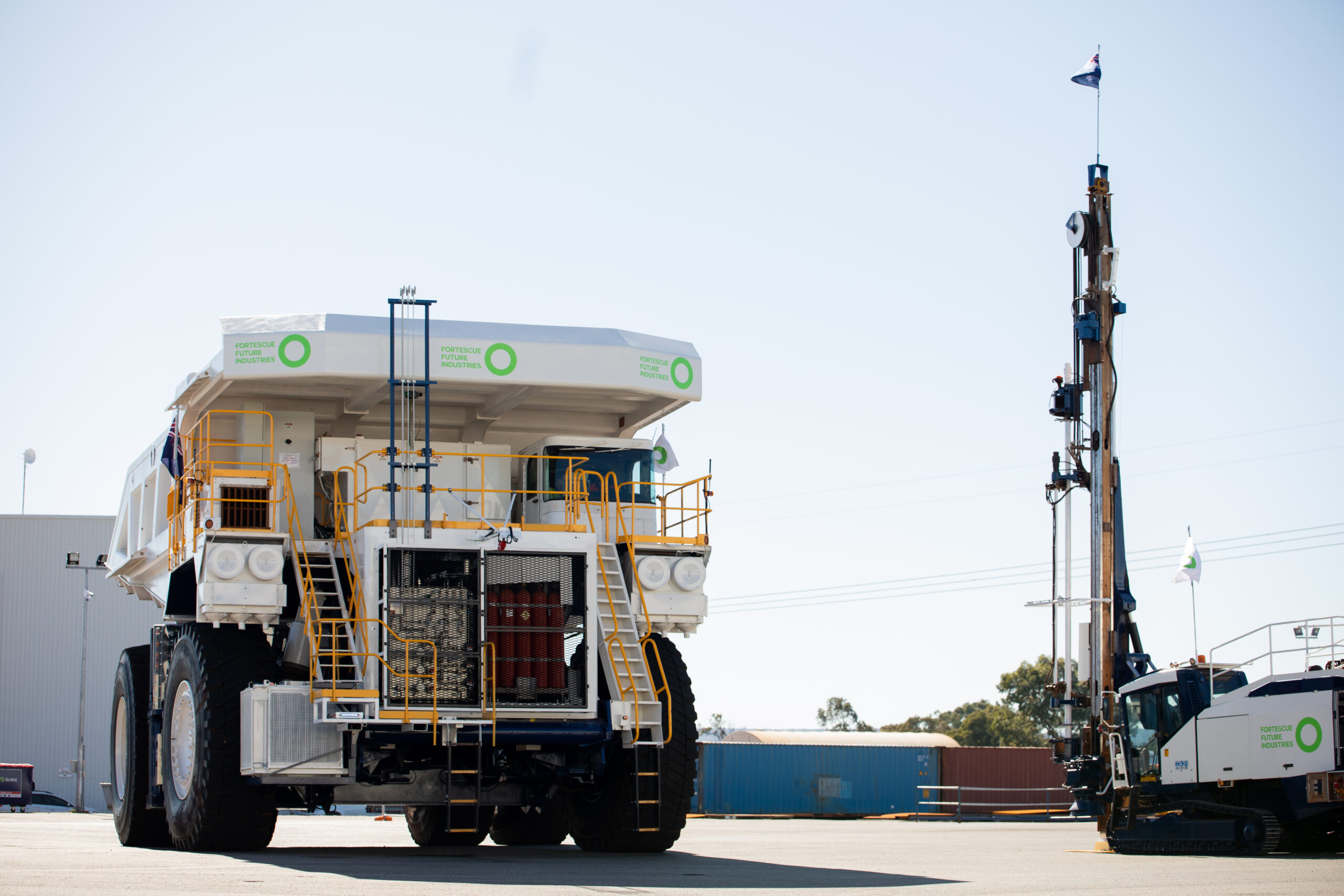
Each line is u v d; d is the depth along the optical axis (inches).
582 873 430.6
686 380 582.6
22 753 2308.1
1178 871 505.7
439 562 505.7
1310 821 662.5
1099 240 880.3
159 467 673.6
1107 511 852.0
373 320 541.3
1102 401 862.5
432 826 678.5
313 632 492.7
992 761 1931.6
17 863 460.4
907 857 617.3
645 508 576.4
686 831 1146.0
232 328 538.6
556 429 634.8
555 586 516.1
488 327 555.5
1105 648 834.8
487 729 496.1
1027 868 524.4
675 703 534.6
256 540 513.3
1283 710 658.8
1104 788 744.3
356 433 601.6
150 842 611.5
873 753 1883.6
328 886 363.6
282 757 482.0
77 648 2361.0
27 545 2369.6
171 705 540.7
